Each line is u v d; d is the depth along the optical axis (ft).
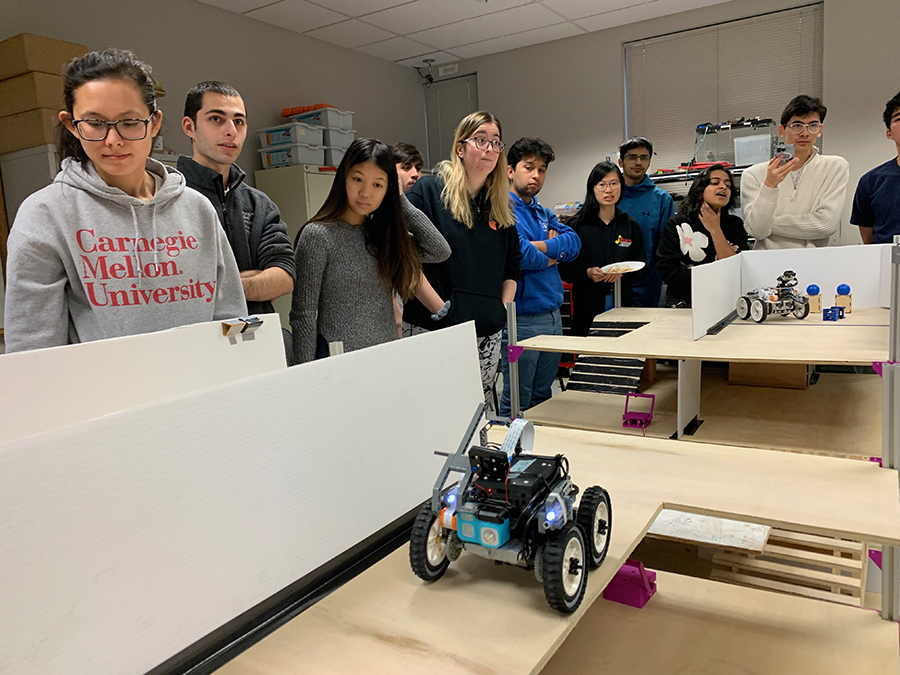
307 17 15.12
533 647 2.54
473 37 17.42
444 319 7.02
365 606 2.91
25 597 2.00
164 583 2.41
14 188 10.11
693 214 10.14
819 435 6.46
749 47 15.75
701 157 16.71
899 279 4.33
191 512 2.52
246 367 3.77
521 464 3.04
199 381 3.53
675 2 15.46
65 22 11.45
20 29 10.84
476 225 7.34
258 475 2.81
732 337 7.20
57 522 2.09
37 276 3.81
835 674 3.66
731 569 6.05
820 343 6.56
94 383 3.08
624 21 16.72
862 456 5.83
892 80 13.98
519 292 9.59
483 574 3.14
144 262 4.11
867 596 5.98
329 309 5.83
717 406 7.71
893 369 4.26
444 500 2.96
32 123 9.59
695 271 7.02
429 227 6.61
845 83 14.46
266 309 5.69
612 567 3.05
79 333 4.05
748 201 10.84
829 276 9.16
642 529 3.39
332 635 2.72
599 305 11.39
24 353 2.83
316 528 3.09
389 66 19.47
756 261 9.47
